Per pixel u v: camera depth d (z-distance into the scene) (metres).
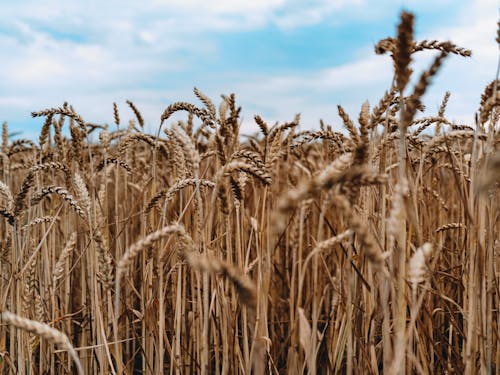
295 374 2.52
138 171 5.58
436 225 4.07
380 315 2.88
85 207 2.63
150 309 3.23
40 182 4.04
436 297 3.51
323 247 2.05
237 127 3.31
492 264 2.48
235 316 2.87
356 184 1.73
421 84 1.72
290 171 5.00
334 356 2.93
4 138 4.44
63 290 4.14
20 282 3.10
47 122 3.58
